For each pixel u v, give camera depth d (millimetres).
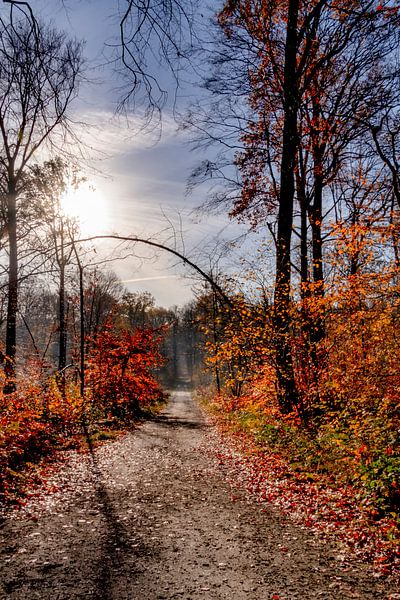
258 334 13281
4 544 5715
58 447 13125
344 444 9875
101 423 19922
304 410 13305
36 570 4977
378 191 15539
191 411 33406
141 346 23734
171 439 17047
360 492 7504
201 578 4938
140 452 13648
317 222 13578
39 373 19531
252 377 15062
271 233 14375
